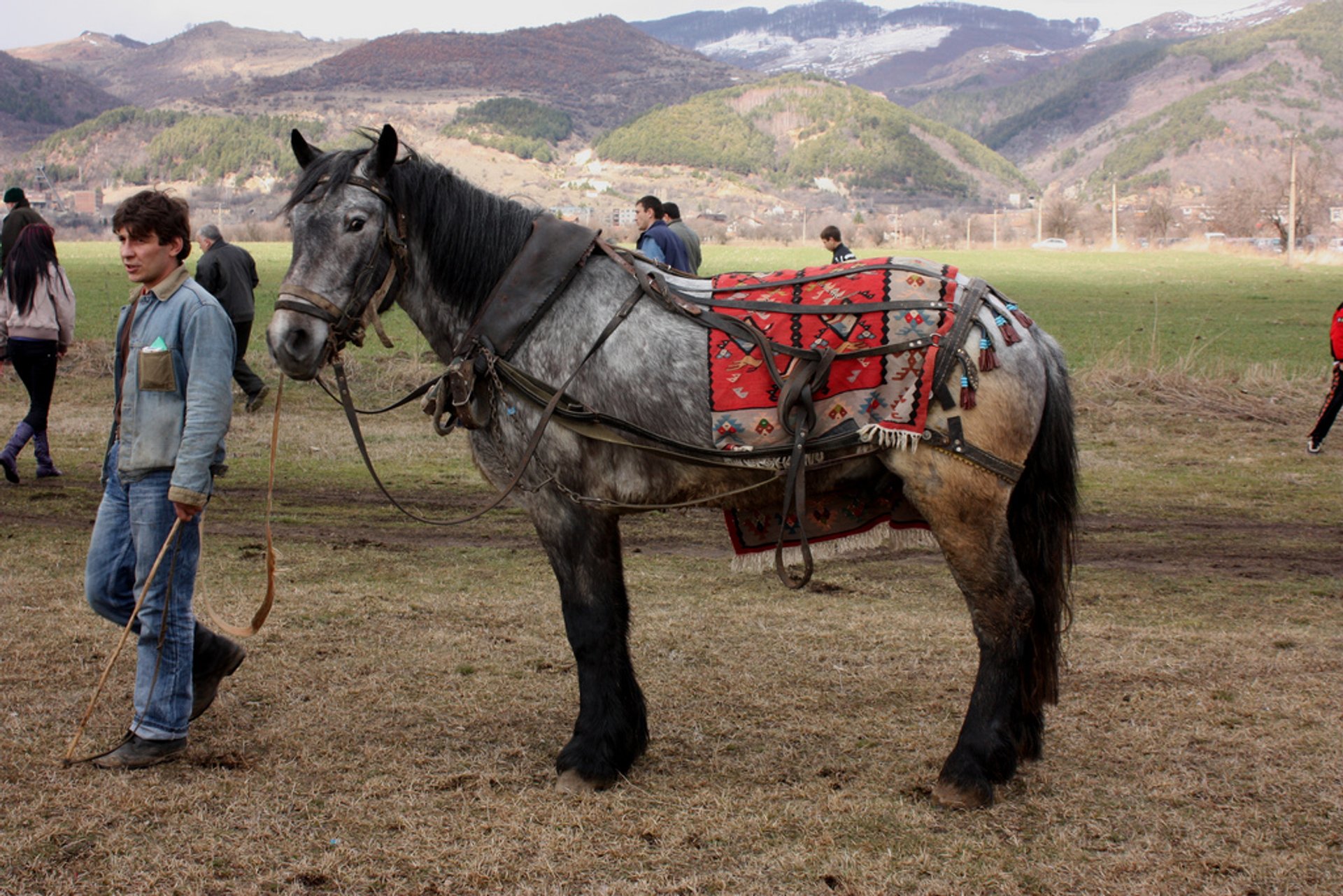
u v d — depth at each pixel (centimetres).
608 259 400
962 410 366
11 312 848
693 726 441
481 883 321
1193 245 7744
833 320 371
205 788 378
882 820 363
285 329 373
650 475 390
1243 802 373
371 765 401
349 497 858
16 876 319
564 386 382
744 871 329
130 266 383
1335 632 556
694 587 639
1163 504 859
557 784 384
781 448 372
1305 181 7069
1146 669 500
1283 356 1820
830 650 527
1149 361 1391
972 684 484
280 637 534
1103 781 392
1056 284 3981
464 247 399
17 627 532
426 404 402
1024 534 390
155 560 388
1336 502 860
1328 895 314
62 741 411
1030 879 326
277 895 313
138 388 385
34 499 816
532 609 586
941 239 9500
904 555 719
